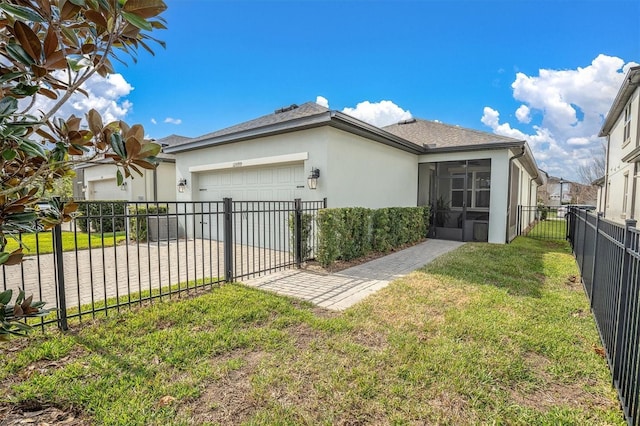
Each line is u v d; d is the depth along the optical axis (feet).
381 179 29.50
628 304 7.01
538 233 42.04
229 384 7.59
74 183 60.23
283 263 20.80
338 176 23.99
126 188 44.32
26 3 4.06
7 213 4.50
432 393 7.30
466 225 33.42
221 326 10.59
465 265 20.03
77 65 5.16
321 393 7.27
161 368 8.11
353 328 10.64
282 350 9.21
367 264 21.18
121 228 39.81
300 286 15.80
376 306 12.69
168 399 6.93
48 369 7.93
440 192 36.68
